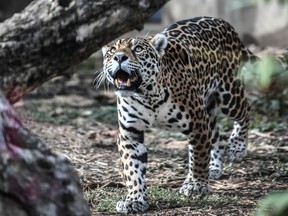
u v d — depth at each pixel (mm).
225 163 19922
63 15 12477
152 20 47969
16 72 12602
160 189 17172
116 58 14773
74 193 8789
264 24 39250
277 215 7668
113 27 12742
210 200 16172
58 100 28750
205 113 16578
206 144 16484
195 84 16688
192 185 16656
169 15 44562
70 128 24250
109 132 23703
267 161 19969
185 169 19359
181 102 15953
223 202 16094
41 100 28578
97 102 28750
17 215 8297
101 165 19703
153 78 15250
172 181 18188
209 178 18344
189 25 18047
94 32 12633
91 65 35125
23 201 8359
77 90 30891
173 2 44312
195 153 16484
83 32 12578
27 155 8648
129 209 15516
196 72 17000
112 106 28109
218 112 19469
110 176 18672
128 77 15000
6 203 8273
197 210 15477
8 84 12602
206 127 16484
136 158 15961
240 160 19984
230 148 20094
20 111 25109
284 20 38281
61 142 22031
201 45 17656
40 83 12977
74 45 12664
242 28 40375
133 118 15727
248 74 12328
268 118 24578
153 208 15867
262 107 24859
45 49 12586
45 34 12508
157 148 21781
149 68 15133
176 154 21141
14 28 12555
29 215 8375
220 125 23625
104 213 15516
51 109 26953
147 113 15711
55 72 12914
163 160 20375
